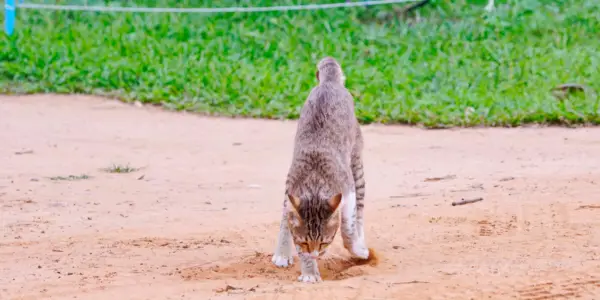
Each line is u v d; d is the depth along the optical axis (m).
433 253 9.91
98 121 20.78
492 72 24.19
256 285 8.77
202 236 11.16
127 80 23.84
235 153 17.58
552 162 15.67
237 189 14.42
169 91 23.06
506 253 9.68
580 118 19.98
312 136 9.65
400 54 26.03
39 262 9.91
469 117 20.42
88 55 25.31
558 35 26.91
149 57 25.16
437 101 21.89
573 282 8.30
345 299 7.97
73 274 9.36
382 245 10.41
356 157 10.38
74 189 14.35
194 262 9.92
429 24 28.14
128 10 26.83
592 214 11.30
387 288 8.30
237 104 22.33
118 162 16.75
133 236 11.18
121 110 21.95
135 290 8.62
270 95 22.69
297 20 28.23
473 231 10.85
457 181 14.30
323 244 9.12
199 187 14.59
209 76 23.84
